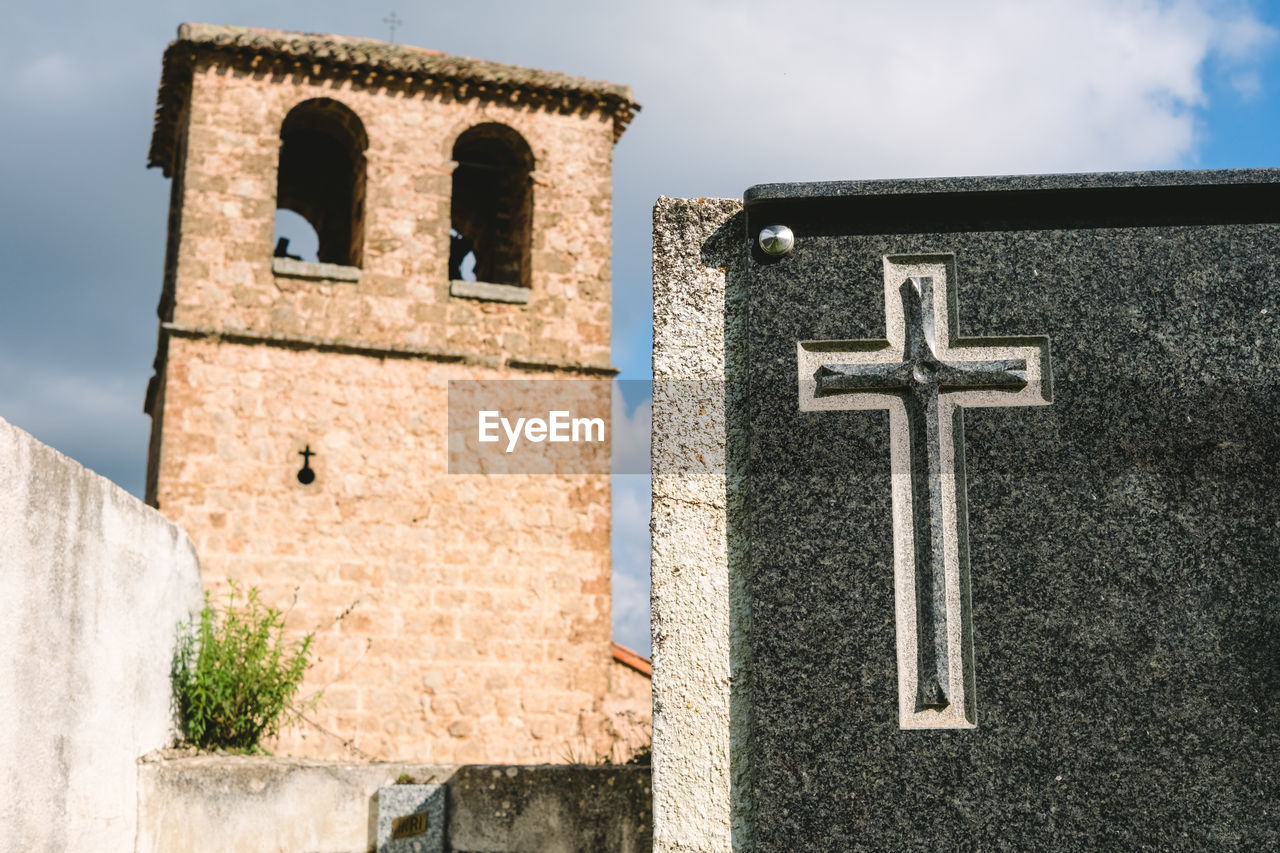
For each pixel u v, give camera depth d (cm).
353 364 1633
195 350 1582
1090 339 439
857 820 412
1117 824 407
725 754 423
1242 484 428
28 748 499
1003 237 447
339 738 1439
